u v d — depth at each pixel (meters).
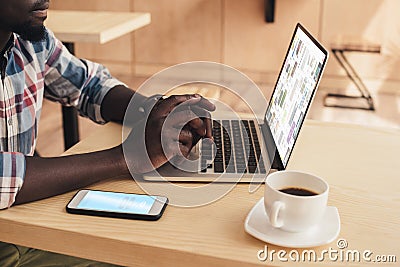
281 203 0.92
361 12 4.04
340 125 1.48
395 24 4.01
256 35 4.26
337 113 3.77
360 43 3.96
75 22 2.55
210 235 0.96
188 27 4.38
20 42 1.37
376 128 1.47
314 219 0.93
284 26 4.19
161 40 4.46
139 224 0.99
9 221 1.00
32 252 1.29
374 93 4.14
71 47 2.58
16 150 1.37
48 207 1.04
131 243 0.94
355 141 1.38
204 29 4.36
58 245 0.99
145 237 0.95
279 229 0.96
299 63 1.26
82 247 0.97
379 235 0.97
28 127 1.40
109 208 1.02
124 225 0.98
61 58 1.50
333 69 4.16
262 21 4.21
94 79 1.56
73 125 2.59
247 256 0.90
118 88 1.52
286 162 1.14
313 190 0.98
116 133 1.41
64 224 0.99
